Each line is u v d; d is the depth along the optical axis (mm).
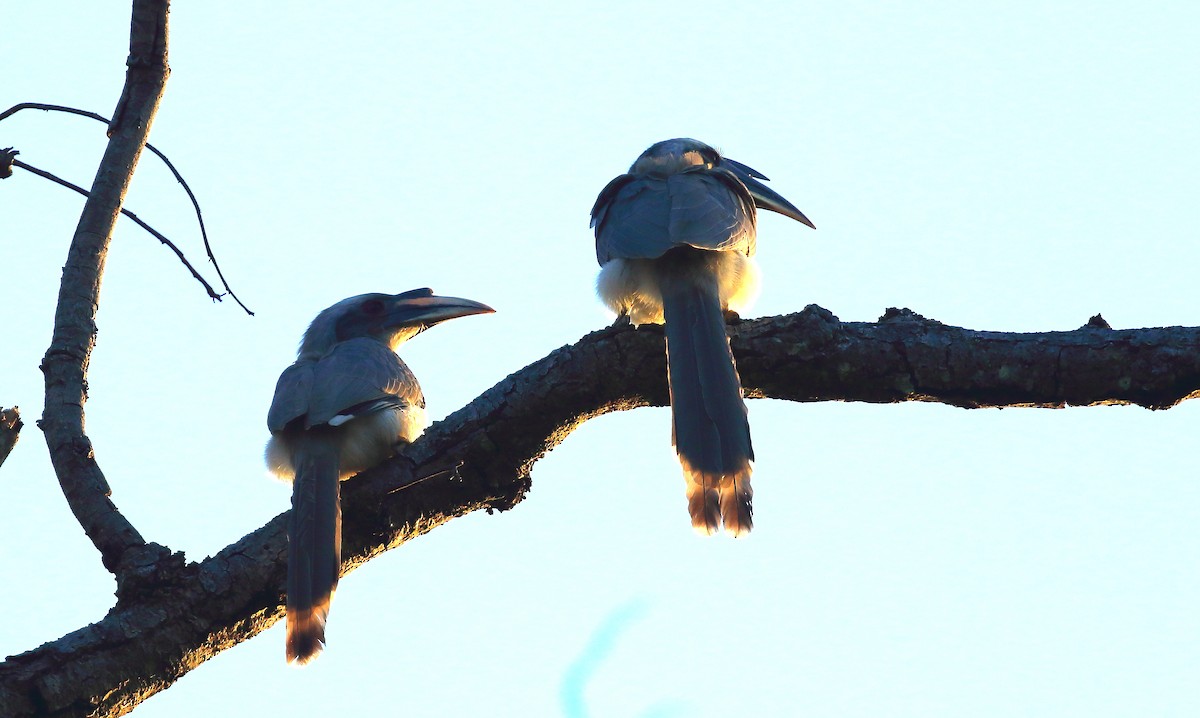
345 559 10219
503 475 10266
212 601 9477
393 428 11352
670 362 10289
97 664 9055
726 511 9805
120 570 9453
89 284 10266
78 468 9695
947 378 9992
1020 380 9867
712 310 10750
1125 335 9836
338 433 11227
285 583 9703
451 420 10312
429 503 10281
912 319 10258
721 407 10039
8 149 10383
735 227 11664
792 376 10242
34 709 8828
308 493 10305
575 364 10242
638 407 10633
